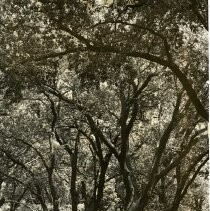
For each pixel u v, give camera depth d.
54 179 26.56
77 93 19.05
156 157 16.73
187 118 17.80
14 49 12.61
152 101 20.31
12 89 14.21
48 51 12.73
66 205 28.64
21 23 12.12
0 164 24.53
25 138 23.33
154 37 12.56
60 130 23.08
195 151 19.42
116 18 11.94
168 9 11.02
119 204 24.89
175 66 11.88
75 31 12.05
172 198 23.19
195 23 11.04
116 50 12.28
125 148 19.44
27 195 30.73
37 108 22.78
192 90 11.70
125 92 20.33
